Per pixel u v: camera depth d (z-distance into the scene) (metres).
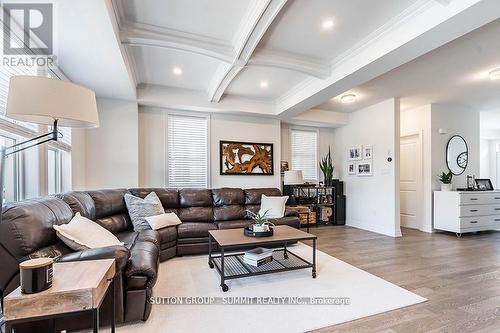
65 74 3.18
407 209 5.77
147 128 4.68
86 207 2.68
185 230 3.57
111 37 2.38
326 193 6.17
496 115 6.18
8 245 1.51
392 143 4.95
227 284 2.62
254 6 2.32
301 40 2.90
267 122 5.56
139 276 1.90
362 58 2.98
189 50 2.90
